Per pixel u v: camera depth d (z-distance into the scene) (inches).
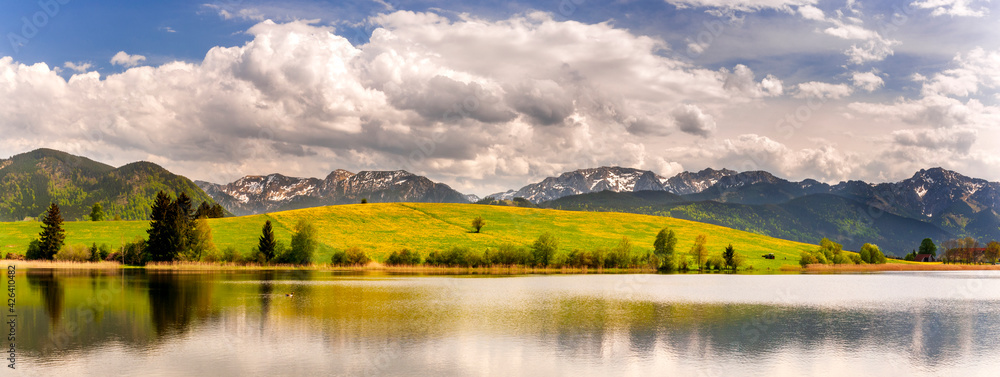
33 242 5551.2
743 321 2519.7
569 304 3009.4
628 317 2591.0
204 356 1752.0
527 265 5580.7
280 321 2369.6
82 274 4434.1
